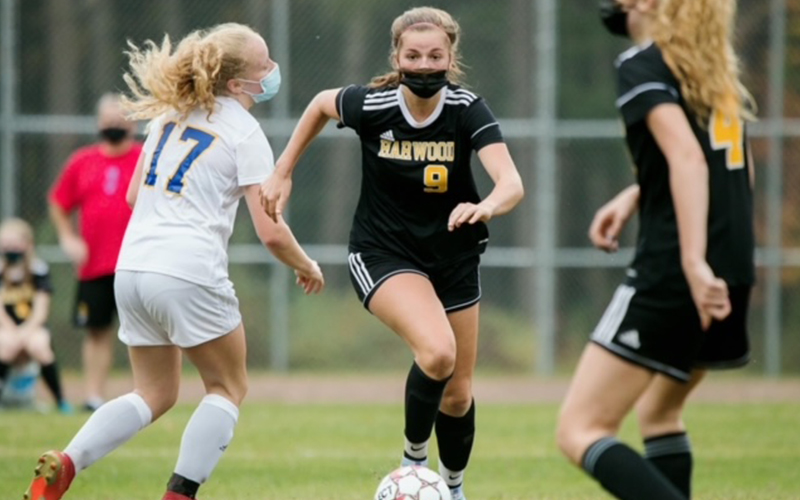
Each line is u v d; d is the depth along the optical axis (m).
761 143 55.53
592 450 14.84
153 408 19.31
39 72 55.31
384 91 19.95
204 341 18.70
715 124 15.20
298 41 55.22
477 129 19.62
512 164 19.44
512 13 55.59
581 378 15.24
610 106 56.56
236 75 19.42
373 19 55.53
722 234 15.12
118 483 25.59
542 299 53.06
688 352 15.02
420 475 19.33
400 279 19.70
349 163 54.97
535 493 24.91
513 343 54.16
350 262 20.44
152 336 19.03
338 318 54.91
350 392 47.91
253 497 23.70
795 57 55.50
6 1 53.09
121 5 55.72
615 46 56.62
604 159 55.16
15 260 40.84
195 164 18.89
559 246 55.12
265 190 18.95
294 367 54.69
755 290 54.88
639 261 15.14
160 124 19.59
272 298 53.53
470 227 20.22
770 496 23.97
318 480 26.02
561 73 56.69
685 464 16.88
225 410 18.94
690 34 14.95
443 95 19.78
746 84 55.94
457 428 20.94
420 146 19.80
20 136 54.03
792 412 40.53
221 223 19.03
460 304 20.30
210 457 18.81
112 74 55.75
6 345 40.34
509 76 55.56
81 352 55.28
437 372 19.02
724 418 38.69
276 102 53.97
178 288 18.39
